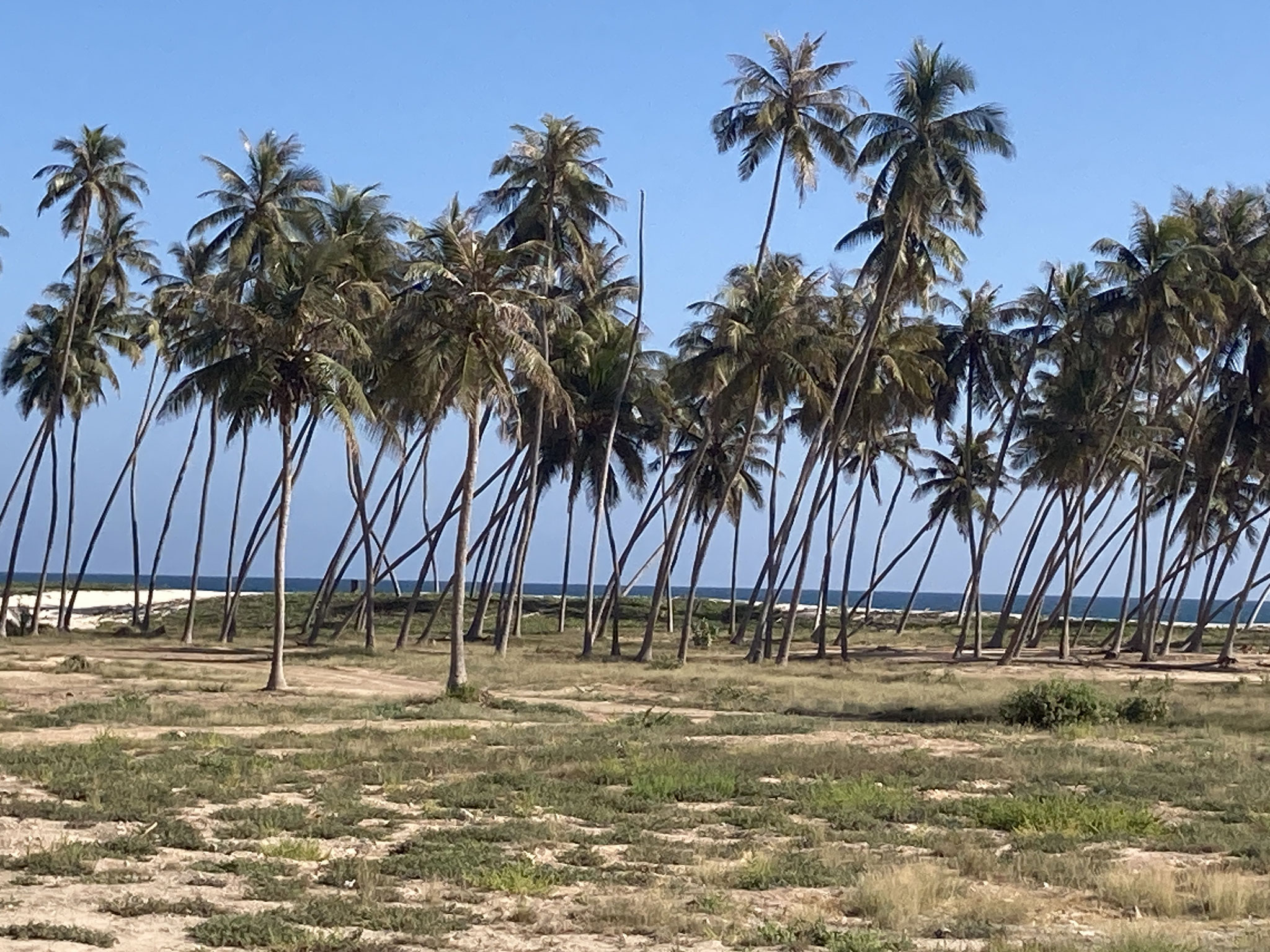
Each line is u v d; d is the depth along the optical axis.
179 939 9.23
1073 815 15.33
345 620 56.91
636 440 56.03
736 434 67.56
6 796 15.30
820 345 47.78
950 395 59.28
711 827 14.78
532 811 15.44
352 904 10.44
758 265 48.09
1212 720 28.91
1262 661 58.47
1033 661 55.06
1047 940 9.58
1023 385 56.28
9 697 29.05
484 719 26.98
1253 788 18.09
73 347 57.34
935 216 45.50
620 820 15.09
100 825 13.77
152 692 30.95
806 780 18.52
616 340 54.19
